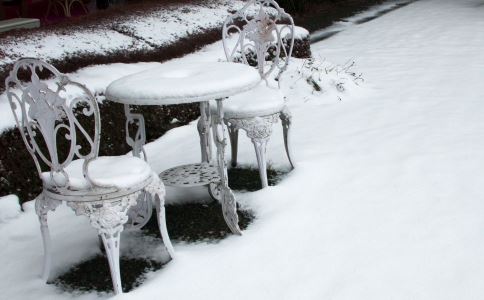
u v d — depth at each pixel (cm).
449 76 633
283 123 396
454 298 256
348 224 325
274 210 349
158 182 292
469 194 348
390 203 344
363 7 1283
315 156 423
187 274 290
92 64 515
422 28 952
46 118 265
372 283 271
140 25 608
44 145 408
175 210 370
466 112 503
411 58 739
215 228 340
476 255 286
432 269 277
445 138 441
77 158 434
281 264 293
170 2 733
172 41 601
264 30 420
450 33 885
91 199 269
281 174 405
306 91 577
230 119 365
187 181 358
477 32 878
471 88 579
